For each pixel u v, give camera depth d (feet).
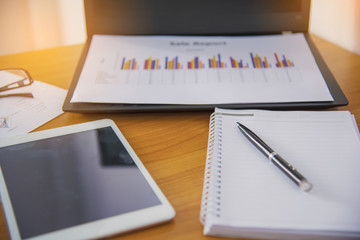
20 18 3.83
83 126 1.77
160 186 1.51
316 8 2.89
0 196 1.41
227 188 1.40
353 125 1.75
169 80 2.06
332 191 1.39
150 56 2.26
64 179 1.46
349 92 2.12
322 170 1.49
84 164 1.53
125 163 1.55
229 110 1.84
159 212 1.32
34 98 2.07
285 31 2.45
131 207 1.34
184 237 1.29
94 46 2.31
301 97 1.92
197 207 1.41
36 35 3.98
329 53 2.56
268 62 2.20
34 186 1.43
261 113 1.82
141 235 1.30
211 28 2.43
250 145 1.63
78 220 1.29
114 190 1.41
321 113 1.82
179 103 1.90
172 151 1.70
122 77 2.08
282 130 1.72
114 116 1.94
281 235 1.26
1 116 1.91
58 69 2.40
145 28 2.42
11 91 2.13
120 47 2.32
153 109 1.89
